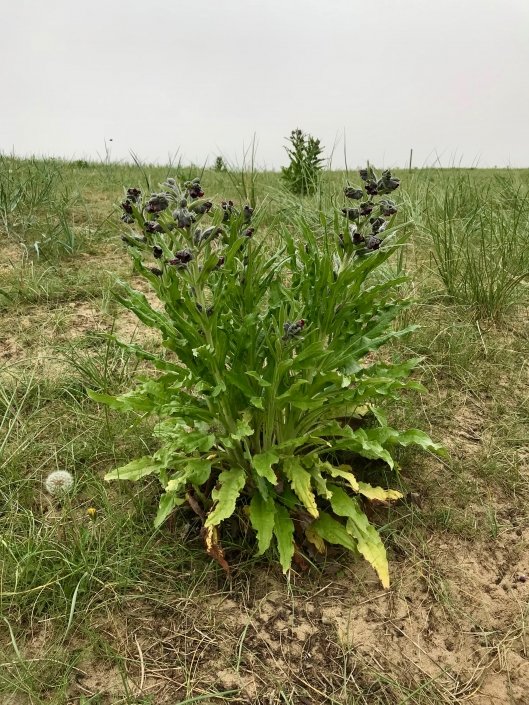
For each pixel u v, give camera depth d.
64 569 2.08
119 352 3.40
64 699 1.75
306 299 2.32
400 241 2.19
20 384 3.09
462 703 1.80
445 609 2.10
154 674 1.84
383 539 2.35
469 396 3.28
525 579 2.23
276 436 2.37
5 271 4.38
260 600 2.08
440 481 2.66
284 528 2.13
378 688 1.83
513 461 2.78
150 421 2.83
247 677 1.84
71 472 2.60
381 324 2.37
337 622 2.03
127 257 4.90
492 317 3.98
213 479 2.42
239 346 2.18
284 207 5.27
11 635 1.83
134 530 2.30
